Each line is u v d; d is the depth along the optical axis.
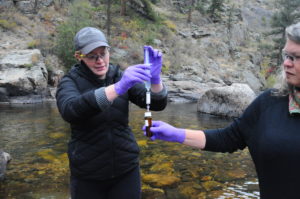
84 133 2.14
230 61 30.39
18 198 3.74
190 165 5.12
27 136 7.27
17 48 18.98
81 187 2.21
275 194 1.42
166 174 4.66
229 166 5.09
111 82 2.30
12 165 5.09
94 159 2.14
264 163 1.46
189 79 22.77
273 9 47.84
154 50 2.04
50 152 5.89
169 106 14.59
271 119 1.49
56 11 24.89
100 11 28.20
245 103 10.69
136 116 10.54
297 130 1.37
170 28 30.52
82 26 21.12
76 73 2.26
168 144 6.50
